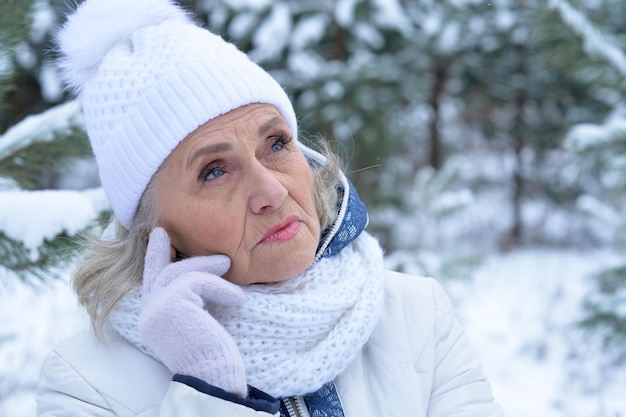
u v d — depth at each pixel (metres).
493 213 8.84
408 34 5.78
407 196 5.34
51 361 1.28
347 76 4.88
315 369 1.22
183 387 1.09
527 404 3.85
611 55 2.87
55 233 1.53
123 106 1.22
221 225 1.21
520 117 8.46
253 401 1.10
